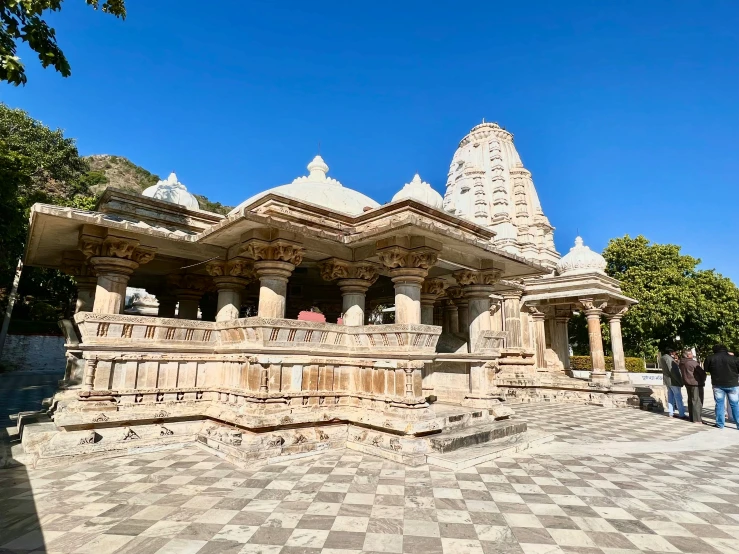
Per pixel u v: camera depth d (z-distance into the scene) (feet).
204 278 39.47
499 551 13.35
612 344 67.41
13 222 55.47
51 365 90.02
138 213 34.68
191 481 19.71
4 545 13.20
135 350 26.05
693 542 14.23
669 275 91.91
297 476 20.71
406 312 27.61
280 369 25.76
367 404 27.71
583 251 71.97
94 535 13.97
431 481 20.33
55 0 18.43
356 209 37.83
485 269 34.55
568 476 21.74
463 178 97.40
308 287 52.75
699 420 41.60
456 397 34.47
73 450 22.66
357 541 13.85
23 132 102.73
